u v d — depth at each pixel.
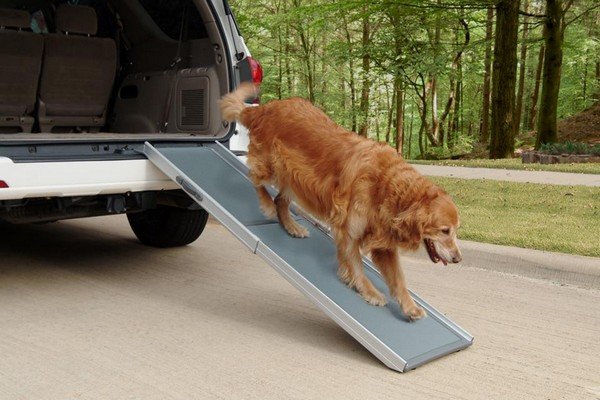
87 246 6.15
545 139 16.83
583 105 29.91
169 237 5.96
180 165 4.52
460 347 3.71
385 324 3.68
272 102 4.46
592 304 4.67
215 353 3.59
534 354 3.71
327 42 27.77
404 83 23.80
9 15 5.32
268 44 26.45
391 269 3.83
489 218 6.91
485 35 24.64
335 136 4.02
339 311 3.60
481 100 34.06
